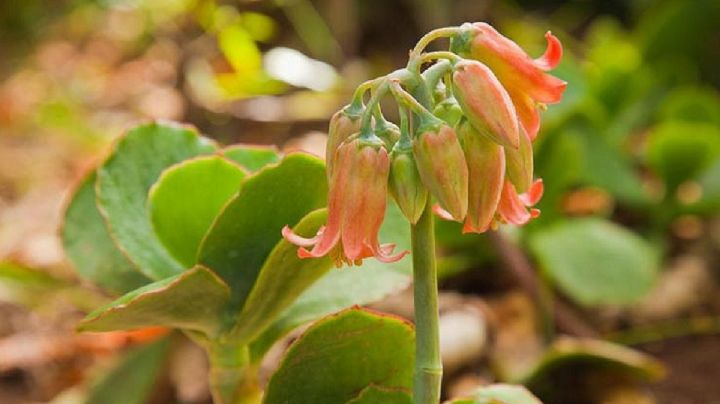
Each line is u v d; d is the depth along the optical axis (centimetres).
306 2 141
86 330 54
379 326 55
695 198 108
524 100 50
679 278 104
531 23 159
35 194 140
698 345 96
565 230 92
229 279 56
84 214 62
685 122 113
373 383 56
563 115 94
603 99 119
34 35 195
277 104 133
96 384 78
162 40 169
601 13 168
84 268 61
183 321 56
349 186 49
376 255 49
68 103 161
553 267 89
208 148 60
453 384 85
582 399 81
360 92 50
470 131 49
